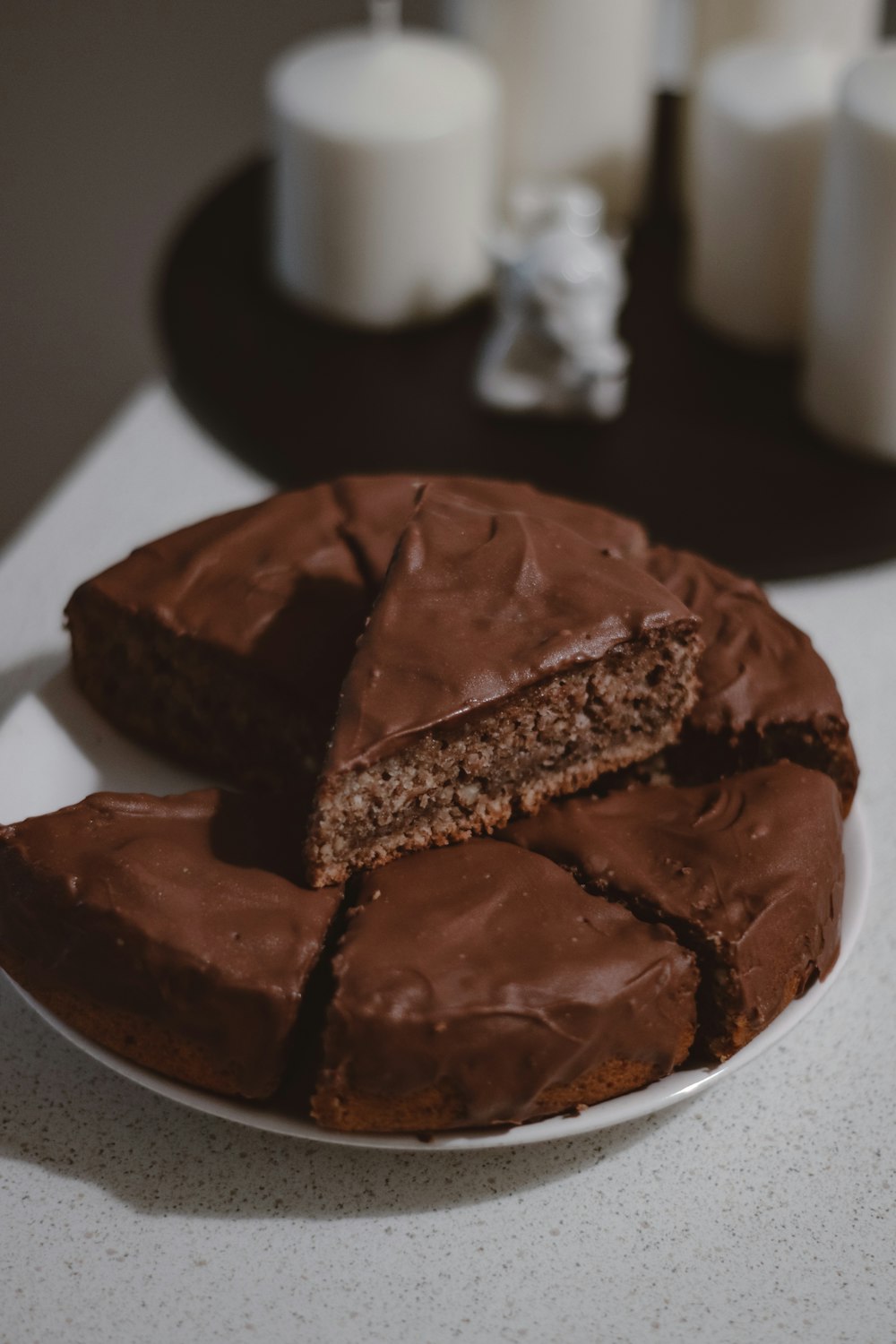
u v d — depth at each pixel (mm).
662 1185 566
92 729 654
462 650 591
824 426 822
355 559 650
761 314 863
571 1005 540
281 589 641
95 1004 559
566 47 892
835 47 914
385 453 807
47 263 1250
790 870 573
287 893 566
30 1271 540
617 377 827
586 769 619
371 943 550
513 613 603
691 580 656
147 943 547
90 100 1186
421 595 604
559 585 611
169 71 1176
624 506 782
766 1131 580
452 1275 544
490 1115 545
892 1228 558
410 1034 535
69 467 1303
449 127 837
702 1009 564
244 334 873
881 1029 606
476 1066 539
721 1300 541
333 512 664
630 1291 542
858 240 772
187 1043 551
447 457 807
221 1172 563
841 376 802
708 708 623
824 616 748
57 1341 526
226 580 643
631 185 941
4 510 1293
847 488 801
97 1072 585
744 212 844
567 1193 563
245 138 1211
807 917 571
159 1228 550
